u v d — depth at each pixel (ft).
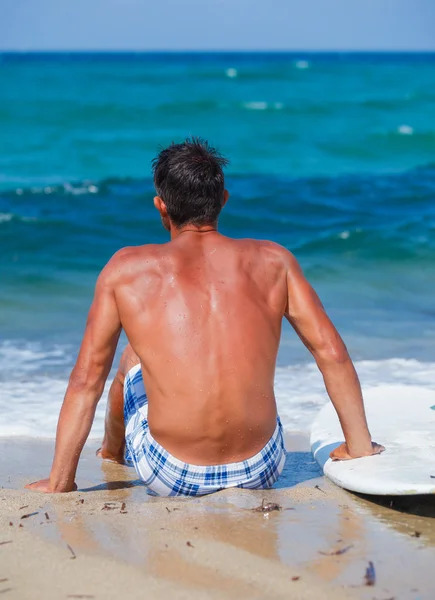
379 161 126.00
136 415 19.25
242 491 18.45
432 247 62.95
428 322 41.96
